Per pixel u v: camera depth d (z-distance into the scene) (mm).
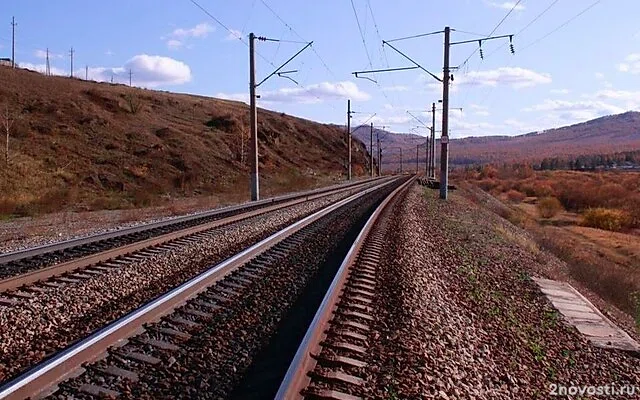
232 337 6445
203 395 4910
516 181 95375
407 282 9828
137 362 5520
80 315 7227
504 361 7523
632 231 47250
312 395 4883
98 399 4676
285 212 22469
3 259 9812
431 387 5566
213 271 9109
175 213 22469
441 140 36250
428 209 27688
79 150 40562
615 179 86188
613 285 17641
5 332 6262
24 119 41969
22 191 30031
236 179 47406
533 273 15359
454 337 7617
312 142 95500
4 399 4258
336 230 16438
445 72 35562
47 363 4910
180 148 49125
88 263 10000
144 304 7059
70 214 22453
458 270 12875
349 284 9180
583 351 9156
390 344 6594
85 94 53375
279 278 9625
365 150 121562
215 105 78750
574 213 60312
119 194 34594
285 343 6398
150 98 65500
